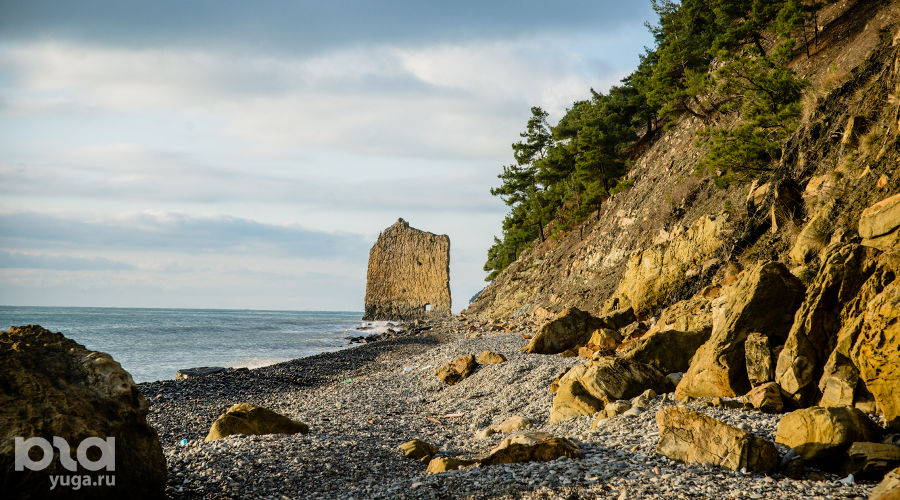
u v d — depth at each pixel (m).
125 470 8.03
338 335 75.25
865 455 8.27
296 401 22.64
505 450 10.84
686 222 35.72
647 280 34.56
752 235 27.16
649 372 15.96
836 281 11.88
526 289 65.62
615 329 29.25
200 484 10.02
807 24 41.56
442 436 15.76
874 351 9.51
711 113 45.62
